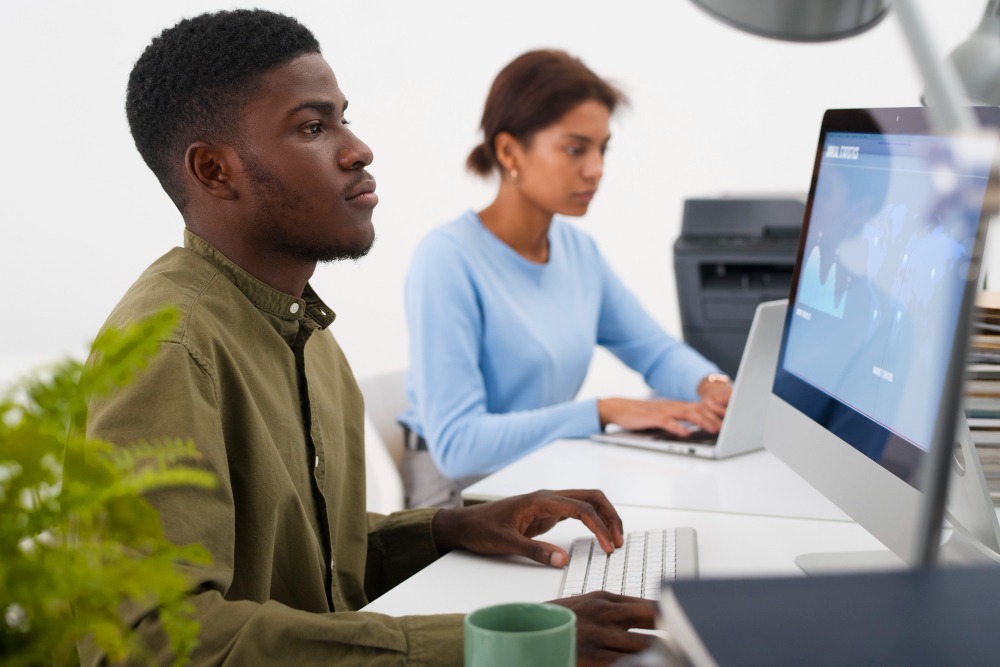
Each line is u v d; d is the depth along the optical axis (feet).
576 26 11.64
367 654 2.63
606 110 6.61
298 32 3.44
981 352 3.53
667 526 3.92
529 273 6.64
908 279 3.03
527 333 6.46
